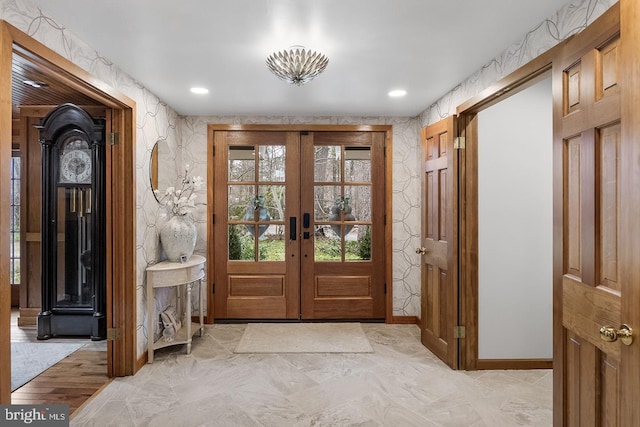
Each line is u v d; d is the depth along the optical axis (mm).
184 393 2445
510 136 2855
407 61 2434
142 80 2783
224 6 1746
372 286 4012
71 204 3570
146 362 2930
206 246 3898
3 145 1508
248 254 3990
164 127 3400
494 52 2295
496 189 2850
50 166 3527
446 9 1785
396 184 3943
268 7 1756
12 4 1580
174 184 3689
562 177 1624
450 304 2855
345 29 1988
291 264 3980
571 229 1574
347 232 4016
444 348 2951
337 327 3807
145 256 2936
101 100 2459
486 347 2850
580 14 1653
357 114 3852
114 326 2697
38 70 1914
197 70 2588
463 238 2838
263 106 3529
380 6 1751
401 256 3943
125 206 2705
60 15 1825
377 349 3236
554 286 1689
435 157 3143
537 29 1950
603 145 1355
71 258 3576
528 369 2840
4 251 1515
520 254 2863
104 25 1932
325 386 2549
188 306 3121
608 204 1327
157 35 2055
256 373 2746
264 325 3863
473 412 2232
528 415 2203
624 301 1175
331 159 4000
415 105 3512
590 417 1436
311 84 2895
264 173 3980
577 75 1518
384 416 2182
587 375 1456
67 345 3367
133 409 2246
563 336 1631
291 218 3975
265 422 2117
